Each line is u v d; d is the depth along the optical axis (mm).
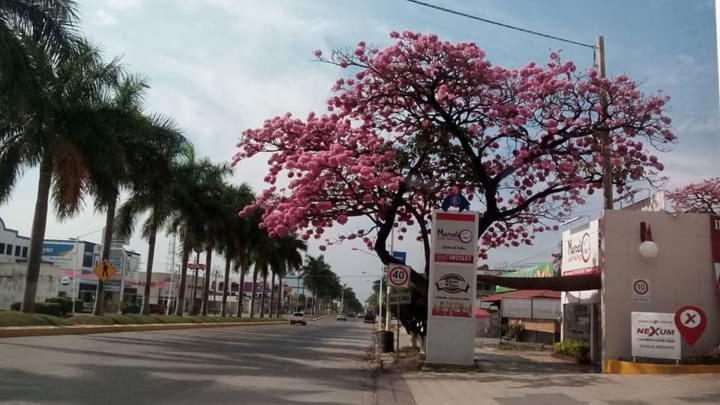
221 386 12430
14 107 19312
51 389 10734
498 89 19547
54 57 19844
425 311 24062
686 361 16219
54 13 19562
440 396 12648
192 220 42344
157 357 17406
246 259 60469
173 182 34344
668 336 16203
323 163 18766
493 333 46094
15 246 73938
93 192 26812
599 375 15312
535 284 20281
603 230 18375
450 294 18047
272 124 20922
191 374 14117
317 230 21500
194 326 39344
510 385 13789
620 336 17875
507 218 22344
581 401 11328
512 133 19703
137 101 29344
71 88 24719
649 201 23453
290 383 13719
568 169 19578
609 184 19359
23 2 19328
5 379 11539
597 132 19750
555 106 19562
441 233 18266
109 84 25750
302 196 19609
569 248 24297
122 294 71062
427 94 19406
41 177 25781
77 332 25328
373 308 143500
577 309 24453
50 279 63656
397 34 19031
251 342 27703
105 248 31562
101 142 24719
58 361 14734
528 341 38312
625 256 18203
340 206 20531
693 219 18297
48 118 22844
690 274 18047
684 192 31141
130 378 12734
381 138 20484
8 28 18906
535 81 19406
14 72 18812
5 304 53125
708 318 17859
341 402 11484
